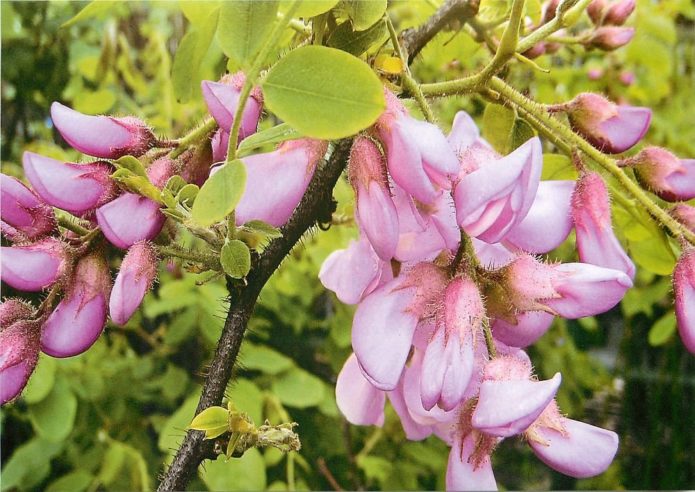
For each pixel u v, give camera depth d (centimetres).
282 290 37
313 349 43
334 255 15
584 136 16
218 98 12
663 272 19
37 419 29
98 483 35
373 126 12
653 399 58
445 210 13
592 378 51
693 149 47
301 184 13
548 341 48
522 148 12
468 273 13
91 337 13
